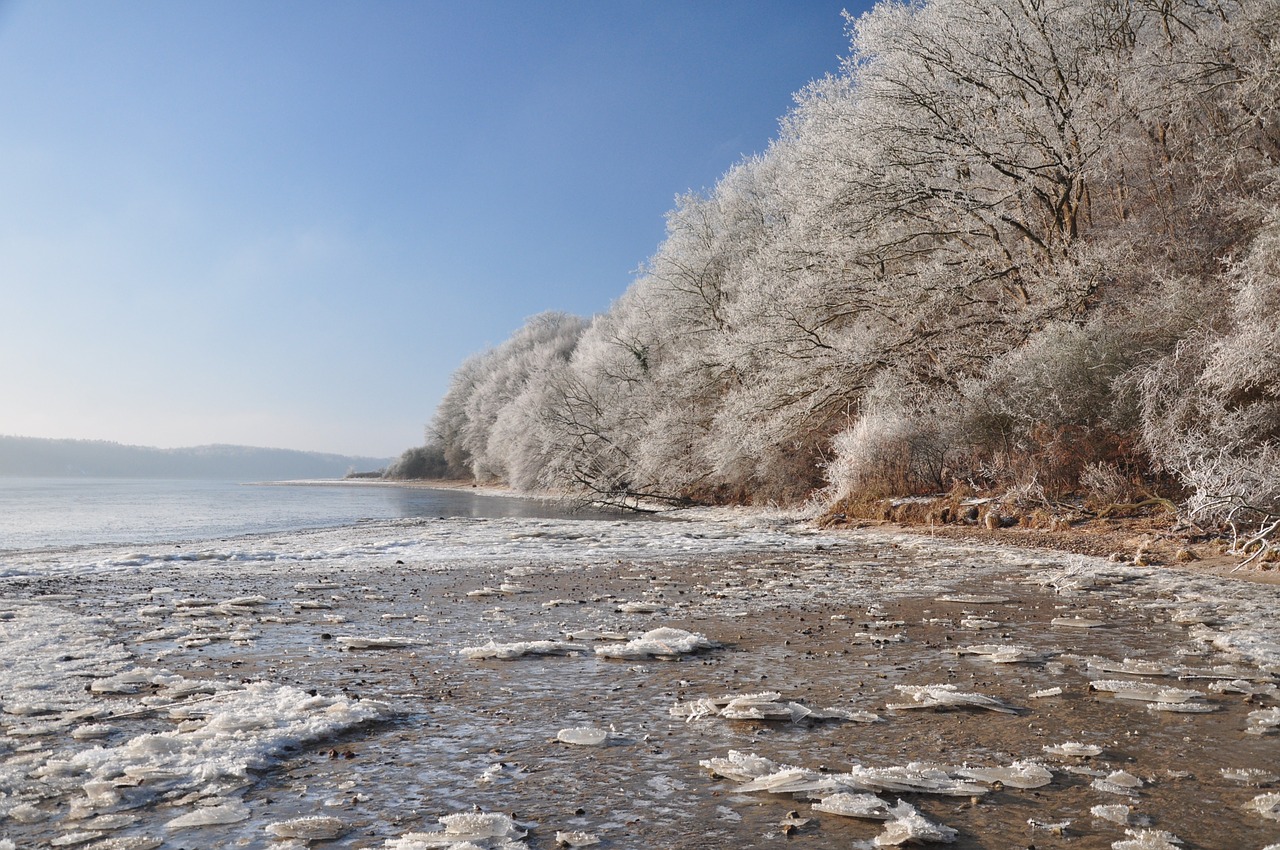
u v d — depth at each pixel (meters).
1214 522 12.82
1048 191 21.02
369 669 6.02
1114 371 16.64
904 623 7.69
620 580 11.21
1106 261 18.33
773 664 6.10
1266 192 15.91
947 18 20.39
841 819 3.31
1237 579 10.10
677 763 4.00
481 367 88.81
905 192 20.58
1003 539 15.18
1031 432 17.44
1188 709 4.78
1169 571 10.93
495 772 3.89
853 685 5.46
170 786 3.71
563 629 7.61
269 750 4.15
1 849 3.08
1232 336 13.54
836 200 21.20
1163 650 6.39
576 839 3.11
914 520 18.27
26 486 101.44
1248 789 3.58
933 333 21.77
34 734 4.53
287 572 12.48
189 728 4.54
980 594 9.44
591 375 43.69
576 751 4.19
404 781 3.79
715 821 3.31
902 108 20.89
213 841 3.14
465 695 5.28
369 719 4.71
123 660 6.36
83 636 7.32
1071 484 16.89
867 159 20.73
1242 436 13.27
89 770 3.92
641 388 37.62
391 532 21.28
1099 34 20.75
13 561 14.35
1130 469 16.16
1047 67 20.27
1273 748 4.11
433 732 4.52
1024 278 20.19
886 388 20.64
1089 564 11.70
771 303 23.84
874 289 21.66
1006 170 19.98
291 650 6.71
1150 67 17.97
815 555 14.21
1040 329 19.30
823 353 22.56
